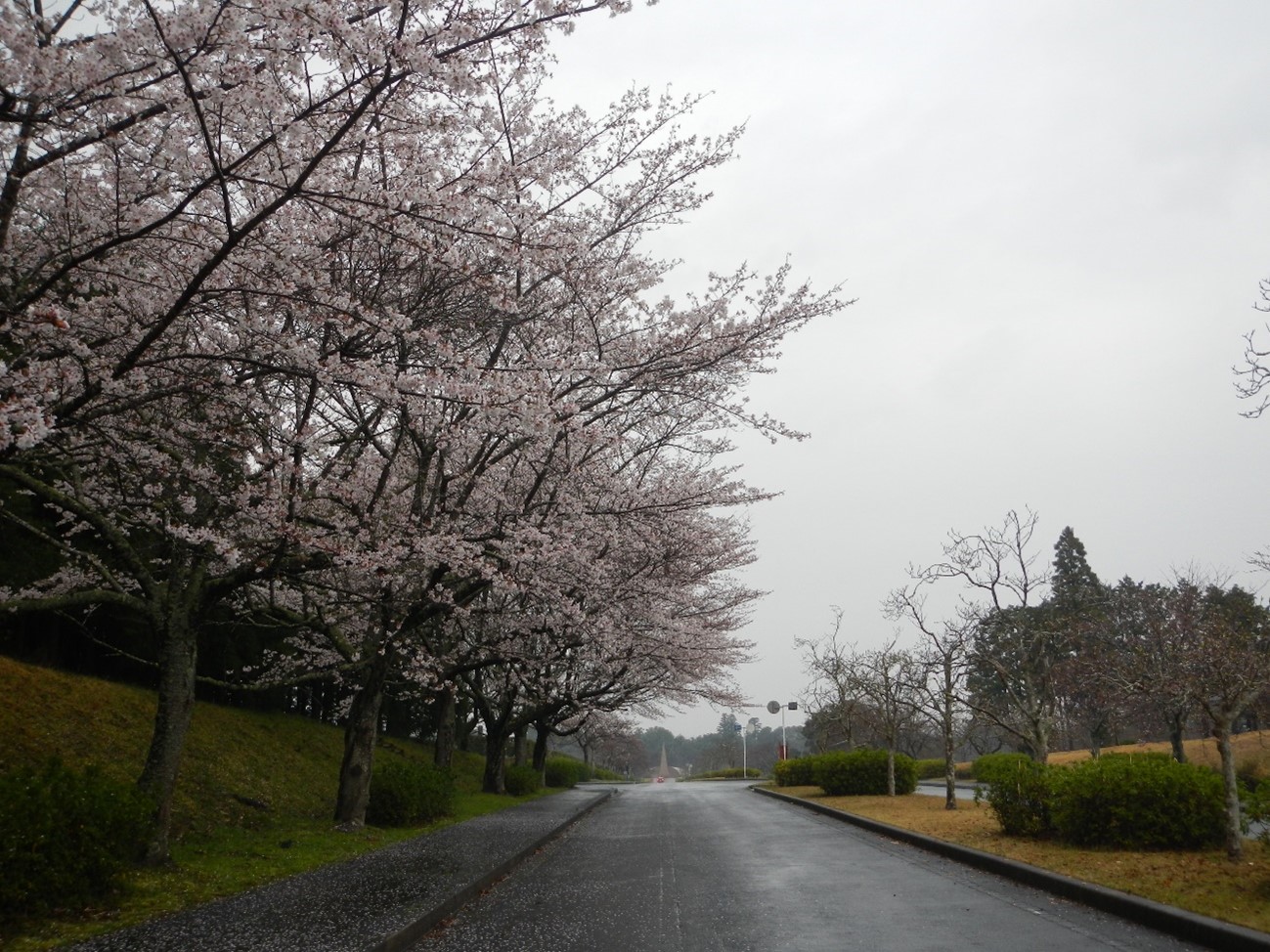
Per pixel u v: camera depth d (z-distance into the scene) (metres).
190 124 8.10
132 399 8.17
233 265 8.33
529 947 7.07
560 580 15.12
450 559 11.45
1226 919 6.57
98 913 7.57
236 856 10.91
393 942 6.83
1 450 6.79
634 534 15.92
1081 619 23.11
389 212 8.11
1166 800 10.76
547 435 9.56
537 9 7.31
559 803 24.42
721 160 12.56
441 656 20.25
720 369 13.02
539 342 13.33
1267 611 20.02
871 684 26.27
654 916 8.27
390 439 14.88
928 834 13.65
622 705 30.33
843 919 7.84
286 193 6.93
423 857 11.74
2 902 6.87
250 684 11.89
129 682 17.75
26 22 6.23
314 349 9.41
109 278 8.65
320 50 7.27
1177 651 13.80
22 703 12.82
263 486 10.09
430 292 11.10
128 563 10.09
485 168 9.26
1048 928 7.16
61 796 7.57
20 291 7.94
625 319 13.48
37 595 11.66
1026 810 12.41
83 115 6.77
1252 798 10.09
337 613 14.73
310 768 18.84
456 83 6.86
